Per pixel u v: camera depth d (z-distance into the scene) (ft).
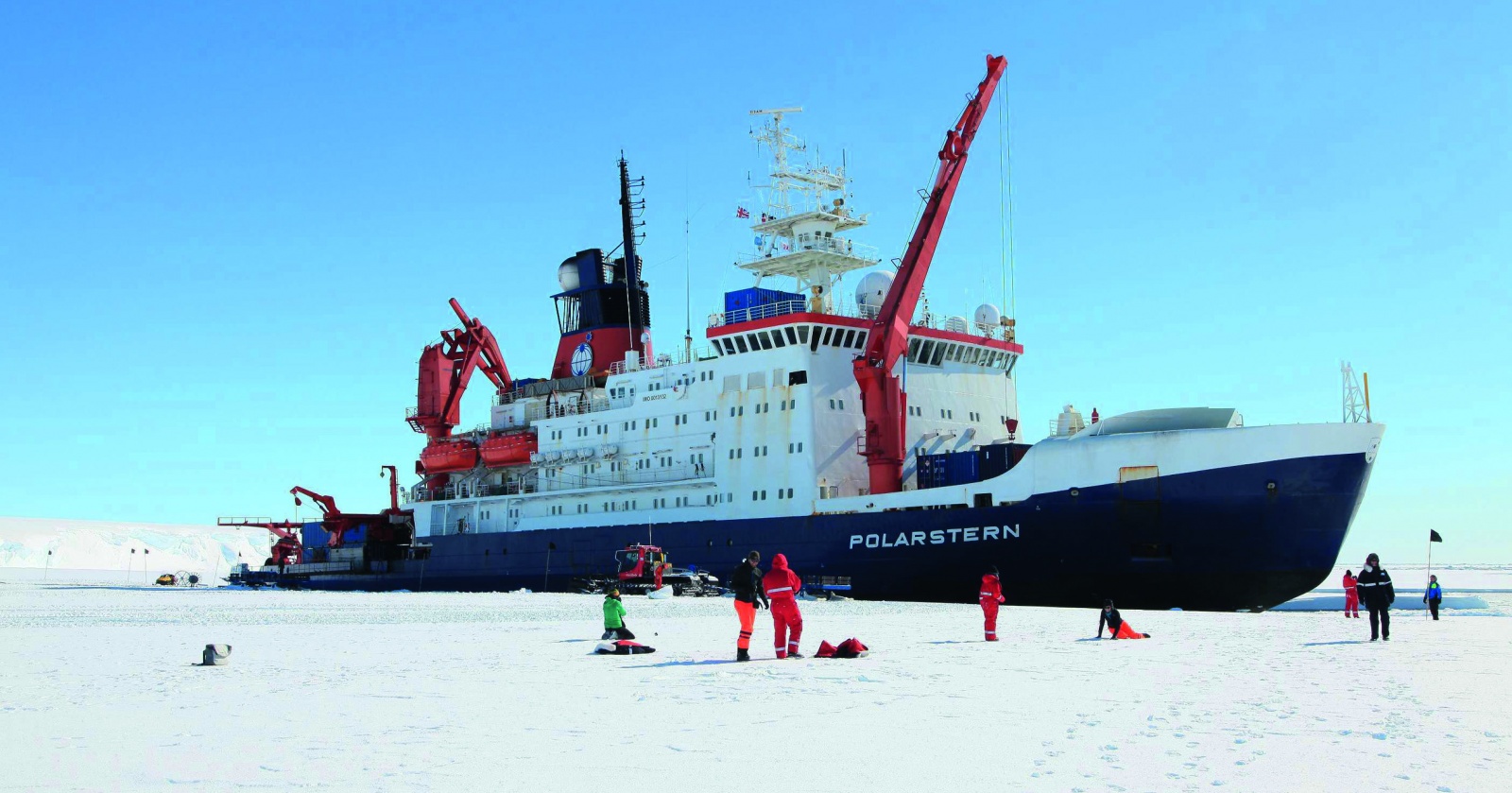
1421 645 81.76
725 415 183.73
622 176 232.53
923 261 160.86
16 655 82.69
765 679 60.80
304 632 106.52
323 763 36.70
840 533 161.58
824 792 32.48
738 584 71.87
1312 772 34.88
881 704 50.21
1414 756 37.32
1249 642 84.84
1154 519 137.28
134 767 35.86
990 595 85.10
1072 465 142.61
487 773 34.99
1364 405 131.23
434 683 60.23
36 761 37.04
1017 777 34.45
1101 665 66.80
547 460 213.87
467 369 251.39
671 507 190.19
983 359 188.65
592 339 225.56
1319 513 131.13
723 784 33.45
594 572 198.90
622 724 44.80
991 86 164.45
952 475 157.17
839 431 174.19
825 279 188.14
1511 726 43.32
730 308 187.21
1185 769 35.37
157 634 106.32
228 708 50.57
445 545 235.20
